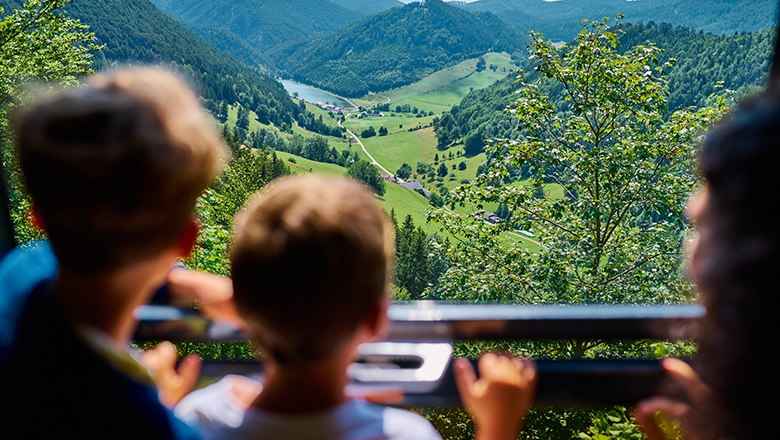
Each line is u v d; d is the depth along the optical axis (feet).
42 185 2.62
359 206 3.24
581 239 42.09
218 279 4.48
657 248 38.99
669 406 3.96
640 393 4.58
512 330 4.43
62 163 2.55
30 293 2.88
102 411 2.68
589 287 39.96
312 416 3.39
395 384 4.34
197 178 2.95
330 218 3.09
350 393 4.35
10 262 3.12
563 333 4.44
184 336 4.59
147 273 3.01
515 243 43.42
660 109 41.24
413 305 4.52
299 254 3.01
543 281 42.22
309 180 3.35
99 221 2.65
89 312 2.89
